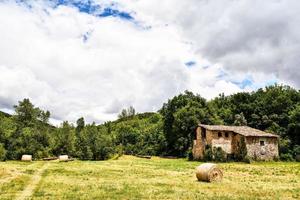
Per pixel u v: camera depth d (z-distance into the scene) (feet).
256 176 109.91
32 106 276.82
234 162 198.70
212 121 266.77
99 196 66.08
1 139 242.37
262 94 300.20
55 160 229.25
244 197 65.46
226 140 210.38
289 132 239.91
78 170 126.82
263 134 204.85
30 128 261.65
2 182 85.30
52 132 280.72
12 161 208.03
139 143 319.68
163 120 301.22
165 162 194.29
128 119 537.65
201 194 69.46
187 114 262.47
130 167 146.51
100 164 170.60
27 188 77.15
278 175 113.80
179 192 71.46
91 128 261.24
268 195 68.74
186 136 262.06
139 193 69.67
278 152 212.43
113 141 298.97
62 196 66.23
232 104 306.76
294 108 256.93
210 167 94.07
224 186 83.20
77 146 253.24
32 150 242.17
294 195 68.80
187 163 182.80
